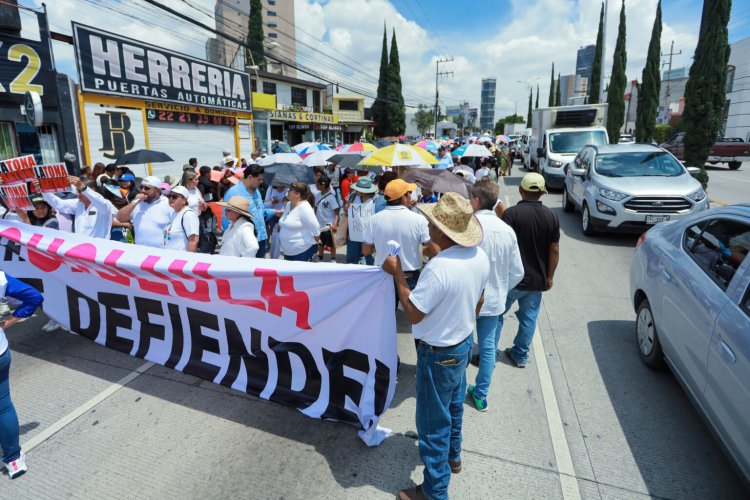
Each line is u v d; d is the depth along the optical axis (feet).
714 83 44.83
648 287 13.26
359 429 10.69
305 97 128.67
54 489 9.14
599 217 27.84
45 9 33.50
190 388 12.67
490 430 10.85
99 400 12.13
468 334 8.04
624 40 92.99
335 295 10.55
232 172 32.53
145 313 13.67
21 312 9.37
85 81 38.04
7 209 17.35
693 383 10.07
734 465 8.27
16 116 32.30
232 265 11.60
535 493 8.95
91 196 17.46
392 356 10.11
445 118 283.59
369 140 136.77
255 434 10.73
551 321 17.16
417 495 8.58
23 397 12.30
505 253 10.75
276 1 278.26
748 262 9.11
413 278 13.55
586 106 53.62
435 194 24.09
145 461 9.87
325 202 24.49
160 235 16.90
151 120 45.52
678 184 26.86
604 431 10.75
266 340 11.82
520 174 71.92
